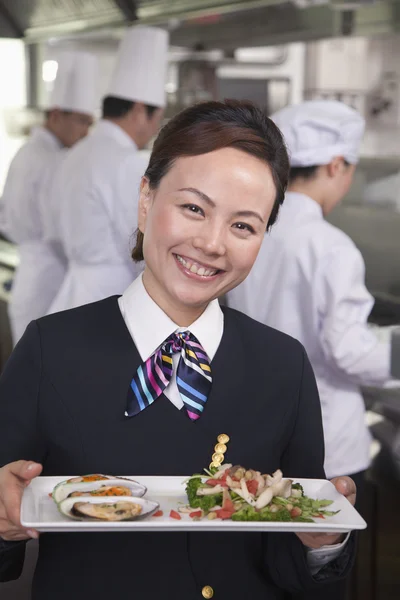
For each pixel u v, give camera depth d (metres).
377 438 2.08
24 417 0.96
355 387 1.96
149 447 0.95
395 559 2.04
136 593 0.94
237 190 0.89
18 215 3.54
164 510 0.88
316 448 1.04
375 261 3.31
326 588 1.62
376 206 3.37
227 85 3.76
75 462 0.95
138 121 2.71
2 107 4.70
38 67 4.59
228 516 0.86
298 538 0.98
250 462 0.98
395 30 2.71
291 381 1.03
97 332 0.99
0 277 4.19
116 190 2.57
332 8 2.79
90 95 3.71
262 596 1.00
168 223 0.91
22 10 3.77
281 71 3.84
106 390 0.96
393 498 2.04
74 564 0.95
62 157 3.50
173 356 0.98
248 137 0.89
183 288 0.93
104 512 0.83
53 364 0.97
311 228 1.84
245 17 3.15
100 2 3.19
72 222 2.64
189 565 0.95
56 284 3.57
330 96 3.82
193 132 0.90
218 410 0.98
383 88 3.58
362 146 3.74
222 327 1.02
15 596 1.27
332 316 1.81
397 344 1.80
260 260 1.92
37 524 0.79
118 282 2.66
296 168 1.92
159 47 2.72
